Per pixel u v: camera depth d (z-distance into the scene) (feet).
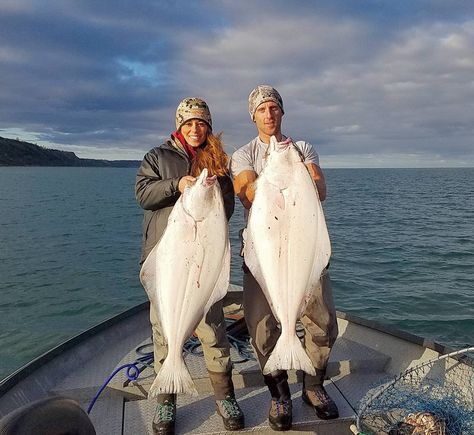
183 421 11.47
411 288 34.35
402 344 14.90
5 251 56.65
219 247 9.62
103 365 14.25
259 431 11.07
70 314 33.27
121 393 12.77
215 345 11.07
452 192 185.88
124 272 45.47
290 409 11.06
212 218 9.54
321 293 11.13
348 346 15.37
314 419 11.36
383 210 101.71
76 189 215.31
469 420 10.43
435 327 26.58
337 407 11.96
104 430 11.26
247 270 11.33
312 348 11.44
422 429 9.87
